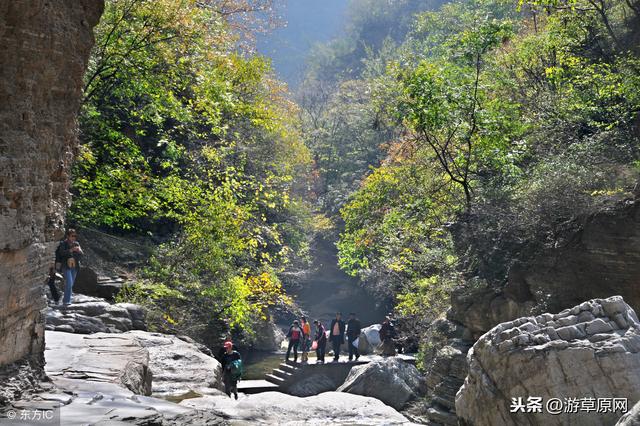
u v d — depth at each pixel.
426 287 21.02
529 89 22.67
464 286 17.22
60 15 6.64
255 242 22.70
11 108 6.12
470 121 19.11
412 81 19.45
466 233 17.53
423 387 19.88
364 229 23.27
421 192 21.17
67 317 13.75
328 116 67.31
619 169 15.77
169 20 18.91
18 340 6.55
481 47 19.78
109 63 19.38
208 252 21.20
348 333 25.33
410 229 21.75
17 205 6.18
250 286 24.50
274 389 23.02
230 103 21.00
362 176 54.72
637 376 7.46
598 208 14.23
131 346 10.15
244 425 9.61
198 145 27.22
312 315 50.16
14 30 6.04
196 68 20.80
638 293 13.37
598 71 21.73
